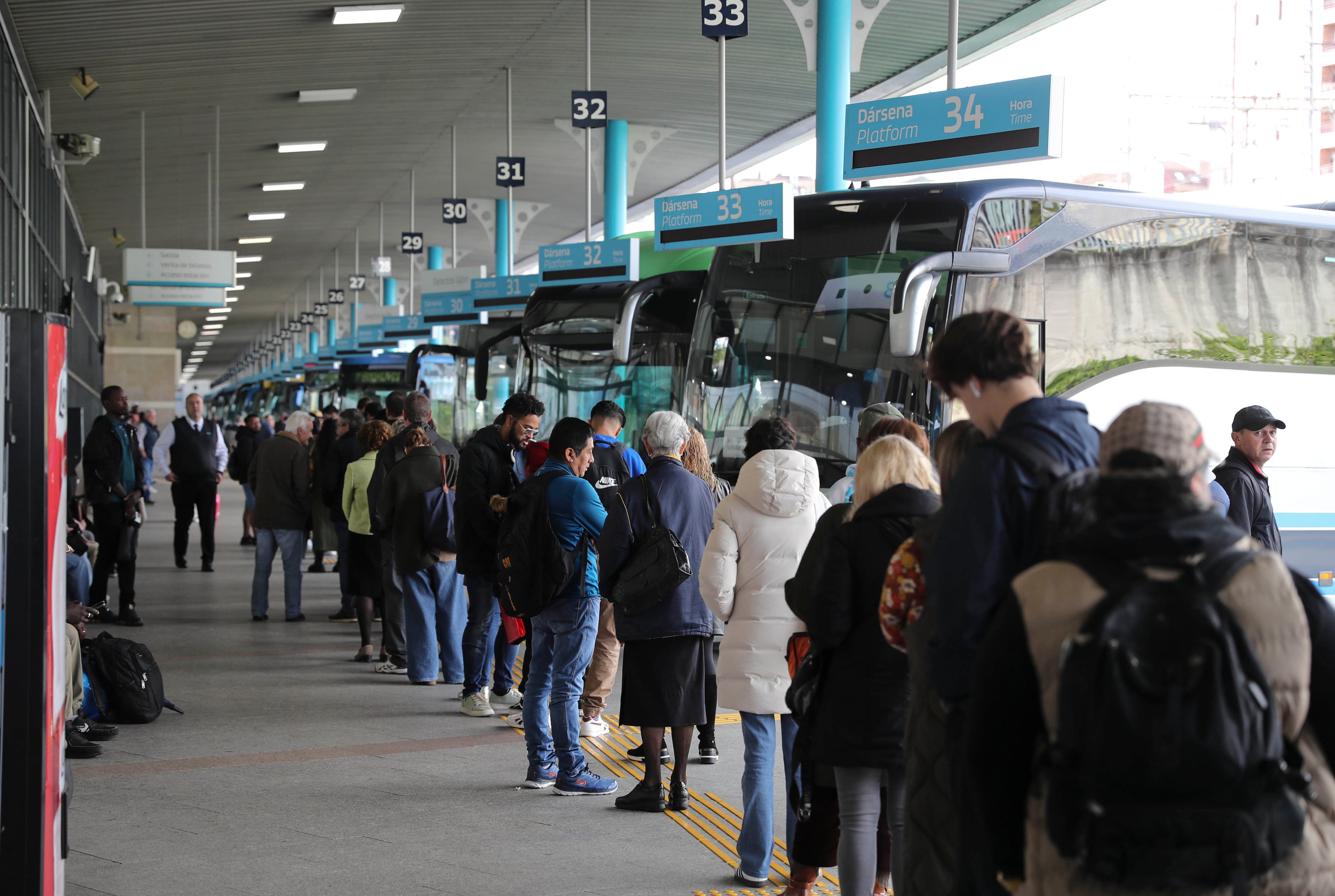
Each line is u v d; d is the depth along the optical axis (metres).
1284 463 9.73
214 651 9.88
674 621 5.45
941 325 8.65
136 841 5.22
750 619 4.68
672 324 13.51
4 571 3.45
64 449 3.70
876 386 9.12
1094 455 2.72
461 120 21.56
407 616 8.62
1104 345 9.08
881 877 4.31
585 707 7.20
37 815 3.46
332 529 12.14
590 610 5.93
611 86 19.45
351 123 21.39
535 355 15.43
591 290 15.12
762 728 4.71
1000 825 2.25
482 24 16.34
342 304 44.75
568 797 5.92
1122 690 1.99
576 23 16.36
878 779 3.90
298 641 10.40
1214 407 9.49
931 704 2.98
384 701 8.09
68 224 23.14
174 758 6.62
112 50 15.84
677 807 5.68
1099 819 2.02
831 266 9.53
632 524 5.45
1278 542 6.93
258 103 19.53
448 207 21.55
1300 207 10.90
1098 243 9.19
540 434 15.23
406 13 15.67
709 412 10.05
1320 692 2.22
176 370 45.84
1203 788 2.00
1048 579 2.21
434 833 5.36
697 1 15.57
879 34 16.22
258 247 36.00
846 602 3.75
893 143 9.22
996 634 2.27
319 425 19.02
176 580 14.33
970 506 2.63
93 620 11.02
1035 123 8.38
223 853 5.07
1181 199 9.59
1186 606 2.05
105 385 39.34
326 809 5.71
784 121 21.12
